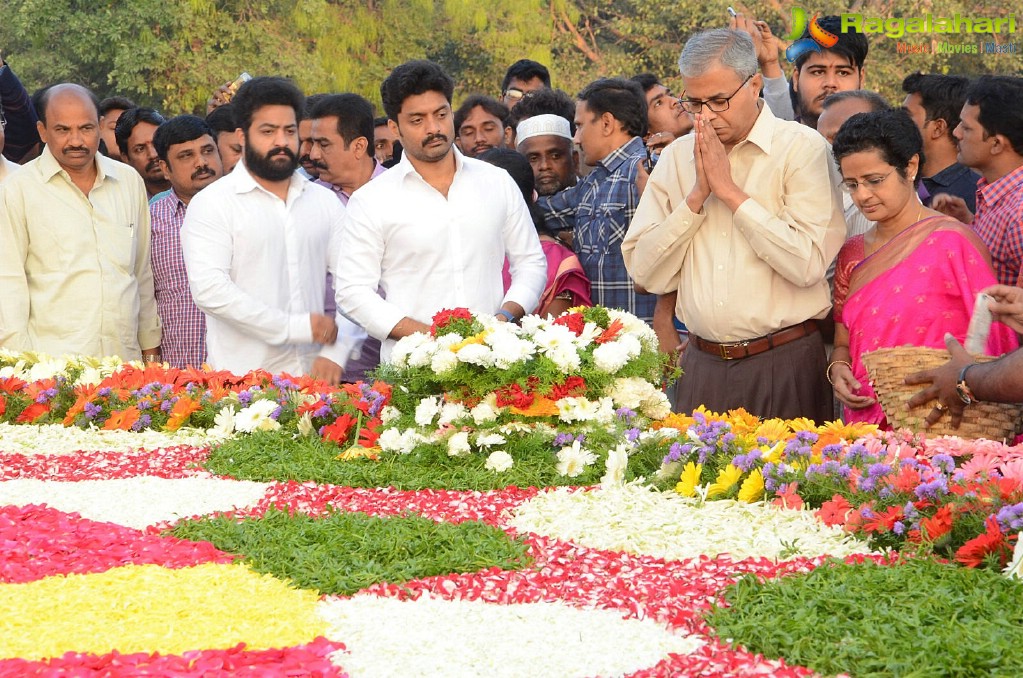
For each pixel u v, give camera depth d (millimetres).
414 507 4570
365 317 6051
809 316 5660
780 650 3088
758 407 5703
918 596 3318
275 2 27484
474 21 28125
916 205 5520
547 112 8539
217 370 6699
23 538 4145
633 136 7199
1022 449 4422
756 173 5625
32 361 6965
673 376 5555
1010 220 5496
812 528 4098
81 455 5695
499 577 3750
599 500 4527
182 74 25922
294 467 5215
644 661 3074
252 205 6574
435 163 6207
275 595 3570
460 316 5402
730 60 5449
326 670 2975
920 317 5289
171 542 4176
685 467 4652
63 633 3195
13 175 7285
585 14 31406
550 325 5344
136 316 7602
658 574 3746
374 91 28406
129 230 7531
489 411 5121
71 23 25422
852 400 5414
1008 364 4422
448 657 3096
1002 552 3643
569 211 7246
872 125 5336
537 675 2986
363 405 5828
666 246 5711
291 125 6547
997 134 5637
